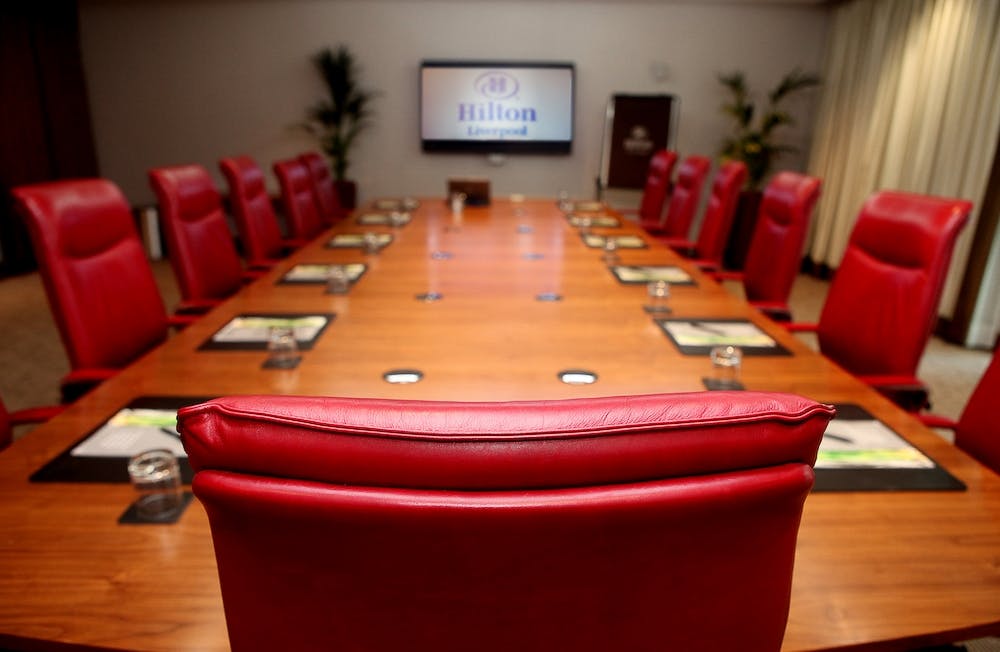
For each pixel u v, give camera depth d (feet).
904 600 2.62
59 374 11.66
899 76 16.49
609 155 21.77
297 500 1.61
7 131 18.02
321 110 20.84
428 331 5.88
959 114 14.15
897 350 5.80
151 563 2.77
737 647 1.97
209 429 1.67
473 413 1.69
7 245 18.49
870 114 17.72
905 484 3.44
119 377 4.79
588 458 1.67
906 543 2.97
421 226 12.19
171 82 21.29
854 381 4.87
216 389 4.57
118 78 21.21
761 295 8.96
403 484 1.67
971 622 2.51
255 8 20.71
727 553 1.78
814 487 3.40
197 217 8.55
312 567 1.74
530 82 21.08
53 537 2.93
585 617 1.83
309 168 15.07
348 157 21.98
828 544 2.96
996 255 13.12
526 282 7.77
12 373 11.68
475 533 1.65
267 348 5.42
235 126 21.65
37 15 18.86
